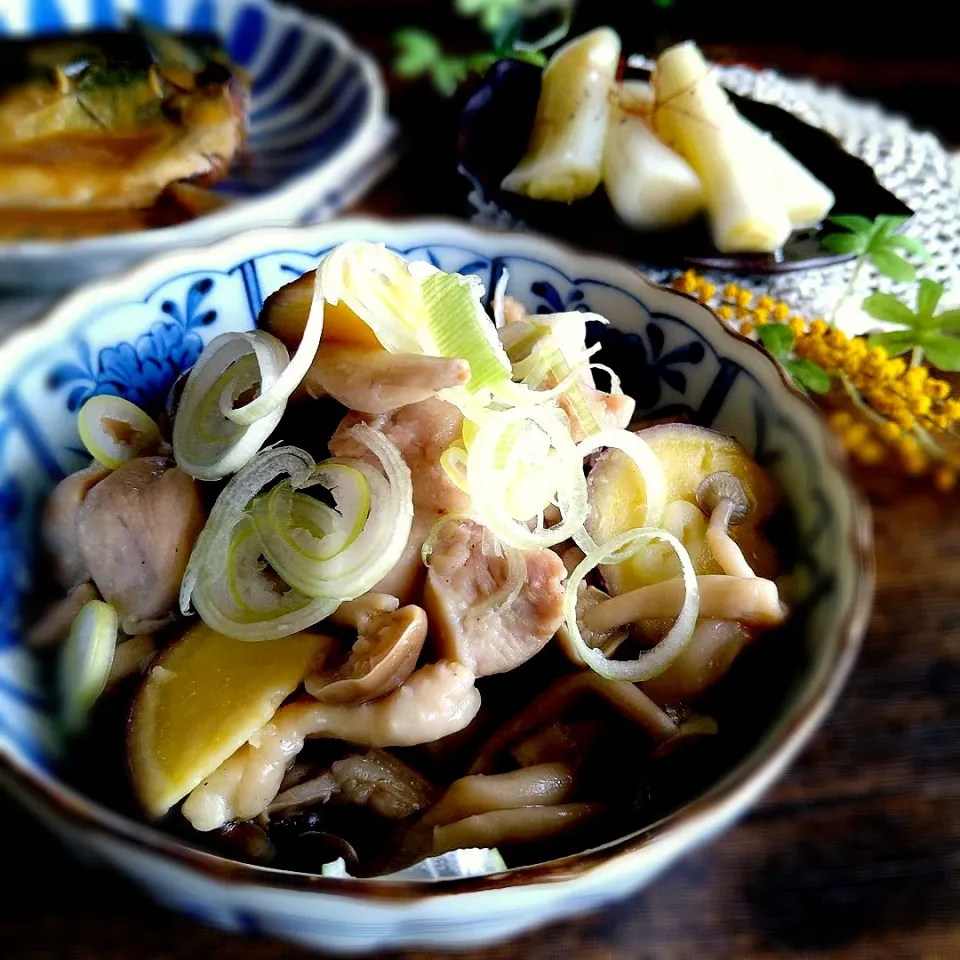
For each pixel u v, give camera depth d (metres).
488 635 0.22
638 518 0.24
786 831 0.24
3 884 0.22
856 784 0.25
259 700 0.21
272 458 0.23
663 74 0.41
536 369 0.25
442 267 0.28
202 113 0.44
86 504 0.24
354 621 0.22
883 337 0.34
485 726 0.24
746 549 0.24
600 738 0.23
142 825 0.20
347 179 0.42
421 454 0.23
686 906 0.23
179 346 0.27
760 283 0.39
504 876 0.18
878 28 0.55
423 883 0.18
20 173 0.42
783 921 0.22
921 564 0.29
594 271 0.27
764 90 0.49
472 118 0.43
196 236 0.37
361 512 0.22
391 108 0.47
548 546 0.23
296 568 0.22
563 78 0.41
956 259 0.40
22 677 0.22
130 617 0.24
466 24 0.53
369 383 0.22
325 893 0.18
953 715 0.26
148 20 0.53
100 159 0.44
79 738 0.22
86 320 0.25
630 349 0.27
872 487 0.31
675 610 0.23
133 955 0.21
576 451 0.23
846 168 0.42
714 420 0.26
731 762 0.22
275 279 0.27
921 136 0.47
